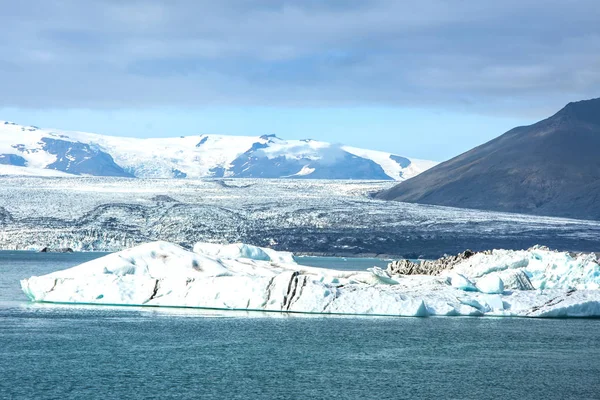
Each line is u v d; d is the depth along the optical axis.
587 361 50.59
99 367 45.88
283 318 66.50
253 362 48.41
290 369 46.59
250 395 39.88
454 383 43.75
